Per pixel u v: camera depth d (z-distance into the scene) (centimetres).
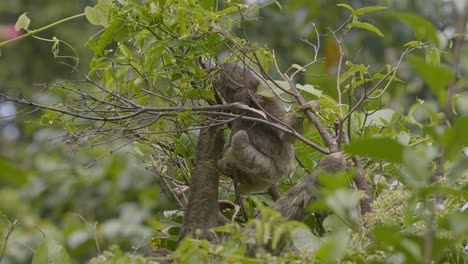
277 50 1722
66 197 1164
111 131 997
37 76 1988
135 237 988
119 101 1019
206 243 623
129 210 1013
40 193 1162
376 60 1684
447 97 501
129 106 1011
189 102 1123
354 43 1686
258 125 1133
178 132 1046
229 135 1218
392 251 634
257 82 1141
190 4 958
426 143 997
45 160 1210
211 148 1120
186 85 991
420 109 1087
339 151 931
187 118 969
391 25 1700
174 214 1170
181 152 1111
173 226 1150
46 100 1123
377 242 643
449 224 618
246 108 942
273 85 1044
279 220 603
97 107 988
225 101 1170
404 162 561
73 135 983
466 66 961
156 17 957
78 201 1164
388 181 1164
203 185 1109
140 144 1175
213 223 1101
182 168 1173
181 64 995
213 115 1058
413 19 516
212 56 987
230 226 630
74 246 999
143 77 1005
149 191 1065
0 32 1264
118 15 960
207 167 1116
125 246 991
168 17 984
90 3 2075
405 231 649
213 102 1105
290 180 1210
